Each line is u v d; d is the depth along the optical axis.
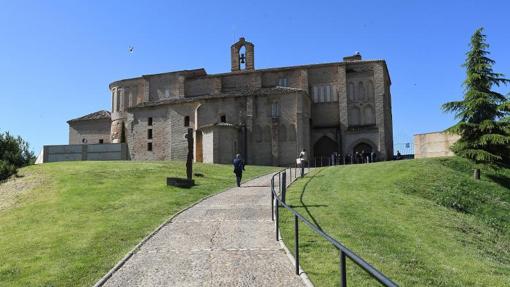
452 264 11.62
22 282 9.59
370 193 23.23
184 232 13.59
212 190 24.70
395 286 3.82
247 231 13.46
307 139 58.31
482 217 24.66
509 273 11.78
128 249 11.95
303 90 57.28
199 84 67.31
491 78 35.50
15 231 15.82
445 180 29.77
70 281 9.47
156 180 28.47
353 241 12.52
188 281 8.99
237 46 68.69
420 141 47.56
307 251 11.19
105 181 27.34
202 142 54.50
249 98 57.62
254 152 56.66
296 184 26.69
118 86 74.50
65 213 18.33
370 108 61.62
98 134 75.75
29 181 29.22
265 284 8.66
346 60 66.81
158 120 62.78
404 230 15.02
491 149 34.00
